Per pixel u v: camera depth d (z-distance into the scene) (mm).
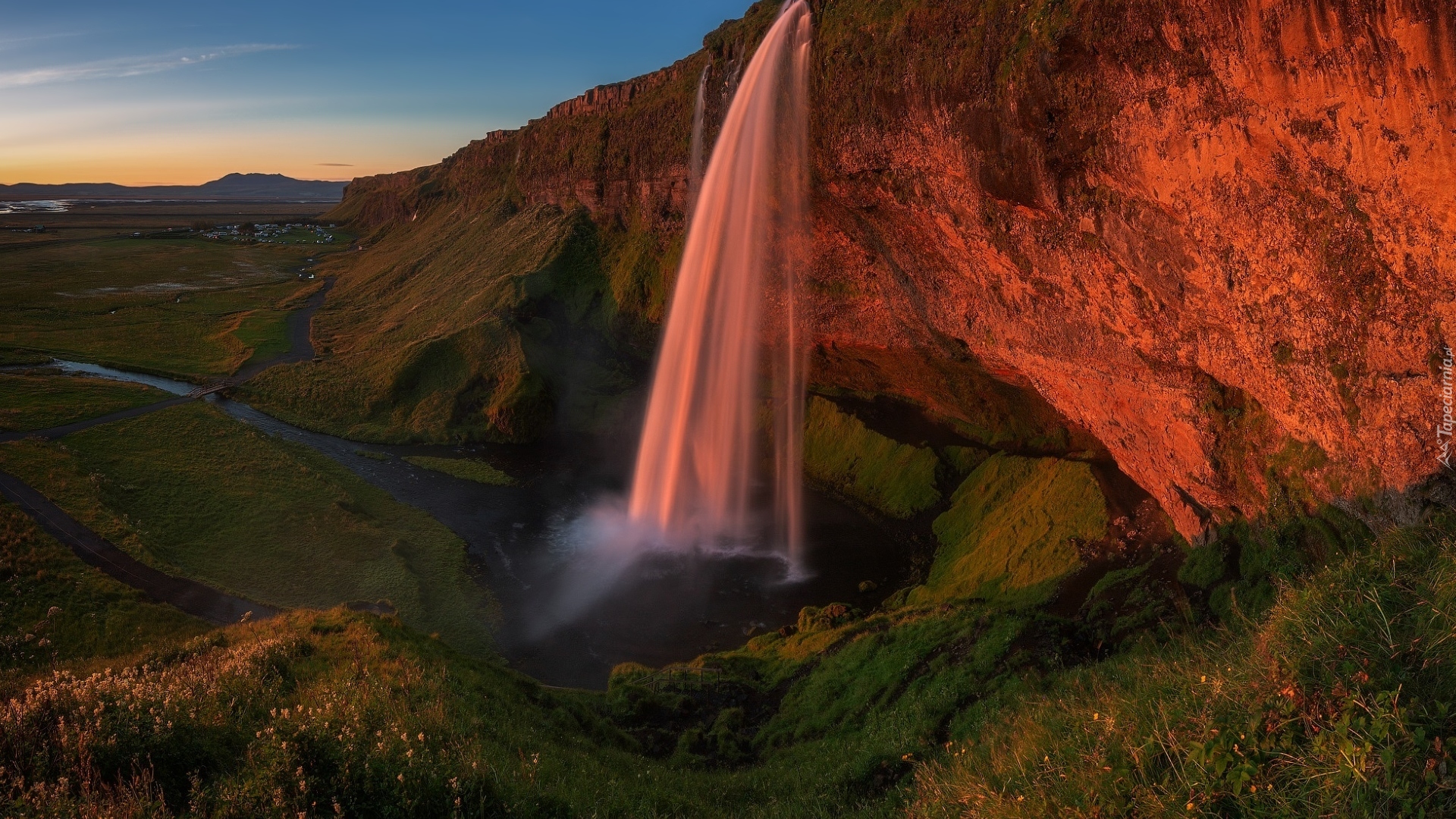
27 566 31688
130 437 50531
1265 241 17375
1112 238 22266
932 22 26875
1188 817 7617
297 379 69062
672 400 54188
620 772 17922
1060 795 9133
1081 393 28812
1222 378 22062
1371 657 7973
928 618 27297
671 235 67312
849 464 47656
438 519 45594
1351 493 17781
